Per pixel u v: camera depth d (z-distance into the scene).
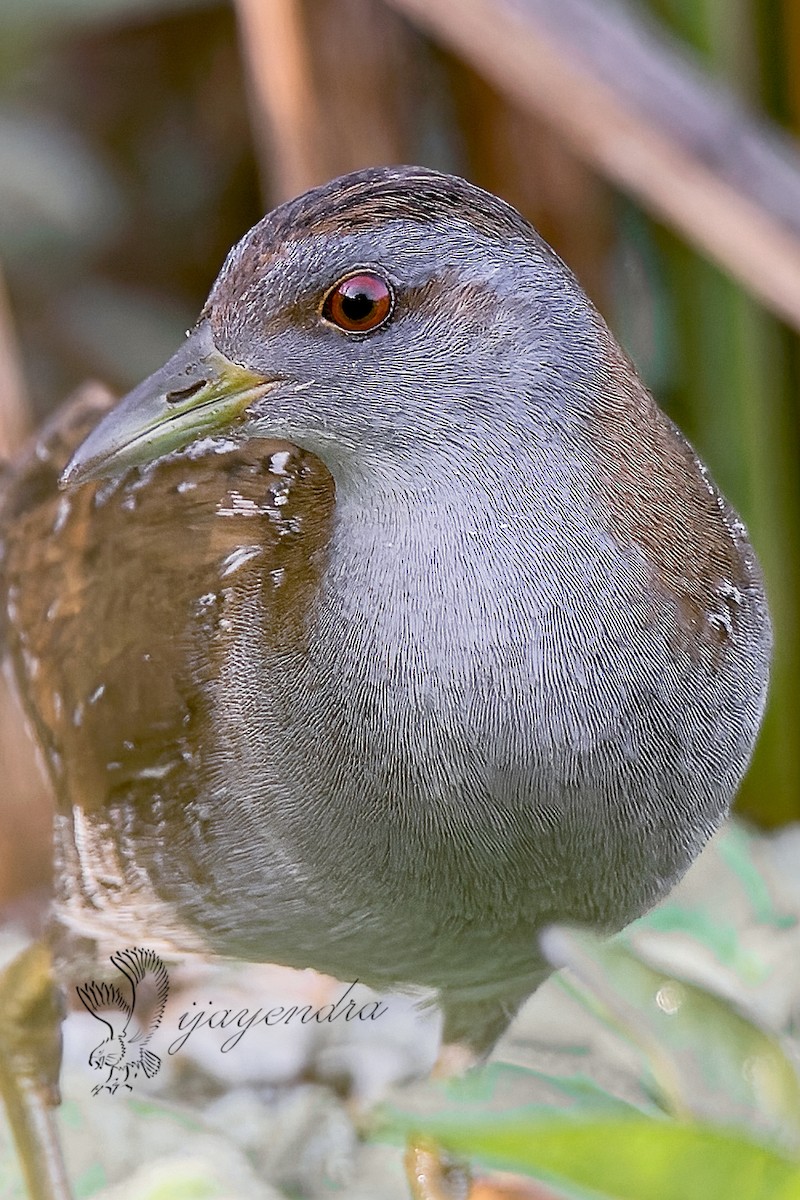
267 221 1.21
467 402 1.20
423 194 1.20
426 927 1.21
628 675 1.20
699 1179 1.16
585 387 1.20
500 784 1.21
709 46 1.28
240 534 1.23
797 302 1.26
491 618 1.20
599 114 1.26
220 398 1.21
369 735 1.21
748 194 1.26
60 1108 1.26
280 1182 1.26
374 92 1.29
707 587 1.21
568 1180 1.16
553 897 1.21
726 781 1.22
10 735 1.28
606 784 1.21
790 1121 1.17
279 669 1.21
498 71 1.26
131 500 1.24
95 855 1.23
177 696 1.22
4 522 1.25
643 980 1.18
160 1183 1.25
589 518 1.20
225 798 1.22
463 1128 1.16
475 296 1.20
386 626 1.21
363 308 1.20
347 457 1.21
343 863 1.21
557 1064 1.25
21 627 1.24
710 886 1.29
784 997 1.27
